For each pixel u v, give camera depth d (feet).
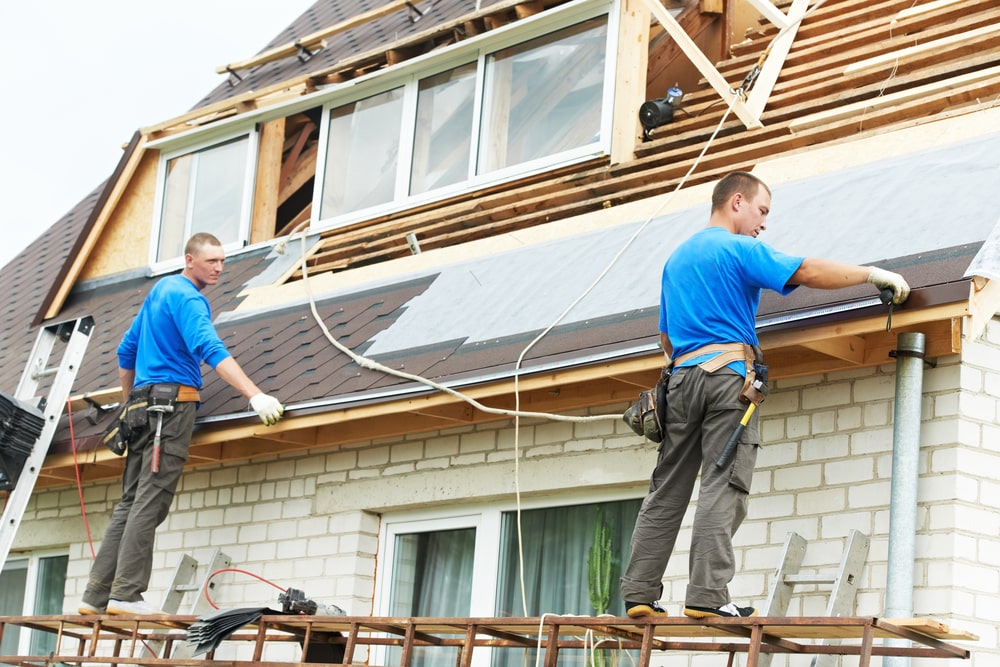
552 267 26.63
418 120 34.71
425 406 25.04
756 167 26.30
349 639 21.93
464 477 26.91
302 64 40.83
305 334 30.12
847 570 20.74
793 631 18.40
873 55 28.07
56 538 34.81
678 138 29.45
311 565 28.94
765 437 22.79
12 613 36.22
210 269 28.55
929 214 20.88
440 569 27.78
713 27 34.73
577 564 25.49
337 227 35.06
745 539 22.50
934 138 23.73
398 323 28.02
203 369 30.58
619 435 24.75
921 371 20.66
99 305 38.83
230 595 30.12
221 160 38.42
